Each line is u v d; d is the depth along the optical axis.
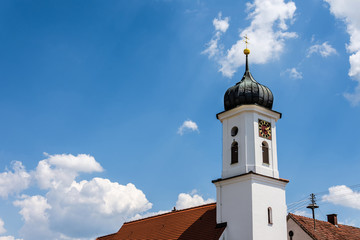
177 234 47.78
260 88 44.75
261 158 42.66
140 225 59.19
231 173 42.91
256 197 40.47
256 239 39.09
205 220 45.94
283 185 43.31
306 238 44.19
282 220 41.88
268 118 44.97
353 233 49.31
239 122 44.03
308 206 47.41
